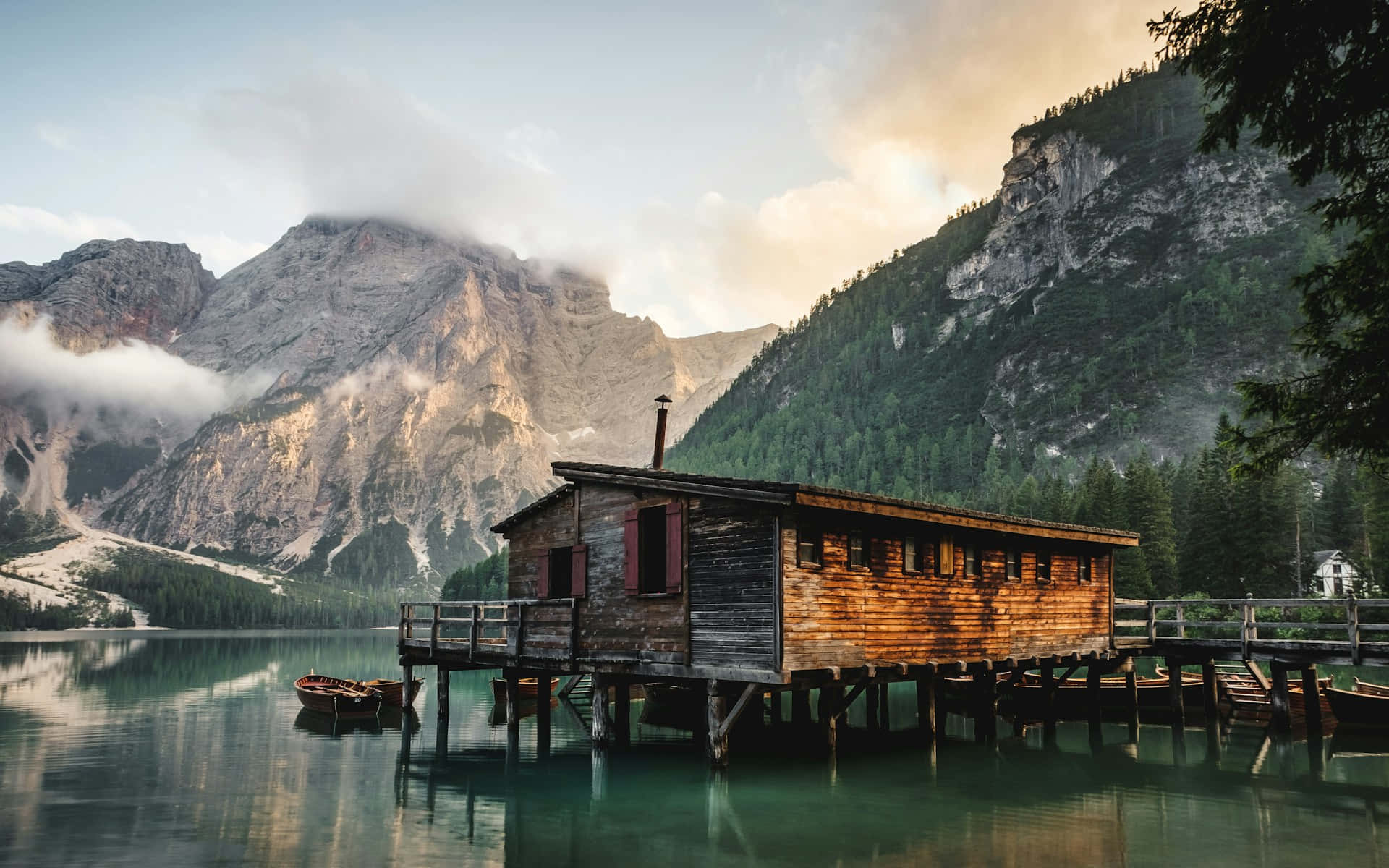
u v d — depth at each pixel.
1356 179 12.48
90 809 18.81
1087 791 20.47
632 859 15.15
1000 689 29.59
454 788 21.20
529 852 15.57
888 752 26.09
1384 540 62.09
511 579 28.88
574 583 25.94
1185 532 89.94
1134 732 29.64
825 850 15.60
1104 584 31.98
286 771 23.42
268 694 45.53
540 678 28.14
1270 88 12.07
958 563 25.89
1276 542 68.12
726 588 21.62
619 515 24.86
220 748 27.44
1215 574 70.00
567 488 26.78
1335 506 87.81
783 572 20.53
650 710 33.47
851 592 22.30
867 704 30.88
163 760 25.22
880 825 17.33
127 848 15.77
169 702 41.22
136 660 79.75
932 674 24.14
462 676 59.31
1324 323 13.12
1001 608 27.19
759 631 20.69
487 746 27.69
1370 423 12.45
